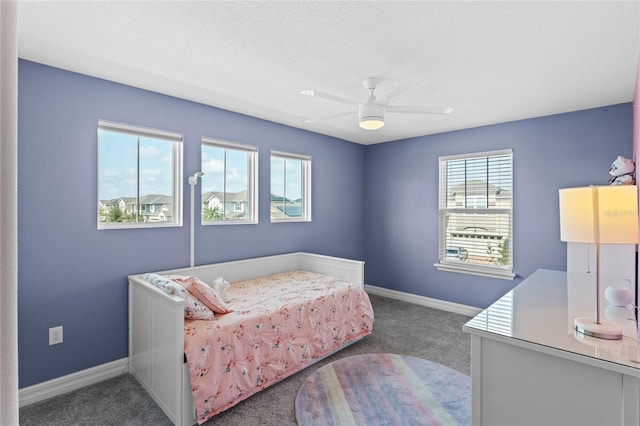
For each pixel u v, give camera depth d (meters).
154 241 2.87
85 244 2.51
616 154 3.14
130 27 1.87
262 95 2.96
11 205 0.33
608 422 1.12
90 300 2.53
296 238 4.12
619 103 3.12
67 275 2.43
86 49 2.12
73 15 1.75
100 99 2.57
